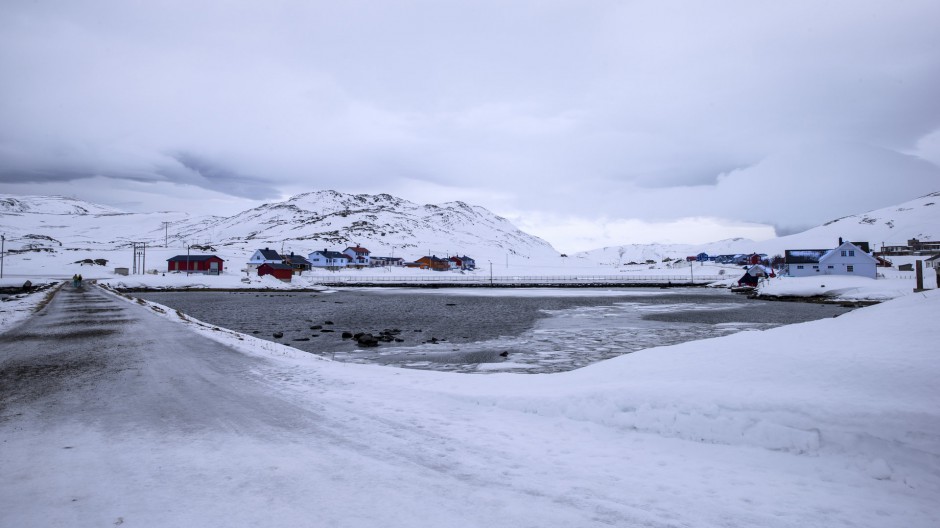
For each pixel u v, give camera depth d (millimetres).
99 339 18125
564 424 8102
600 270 165875
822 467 6031
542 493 5469
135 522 4688
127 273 90000
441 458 6555
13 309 29500
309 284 93062
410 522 4727
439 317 37250
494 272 155500
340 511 4941
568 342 23859
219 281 79188
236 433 7535
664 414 7637
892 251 135750
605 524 4738
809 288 56031
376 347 22609
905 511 5051
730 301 54969
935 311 10625
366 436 7457
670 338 25062
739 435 6922
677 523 4773
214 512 4898
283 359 14430
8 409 8875
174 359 14141
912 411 6355
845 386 7539
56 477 5766
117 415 8500
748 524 4773
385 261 161125
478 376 12172
